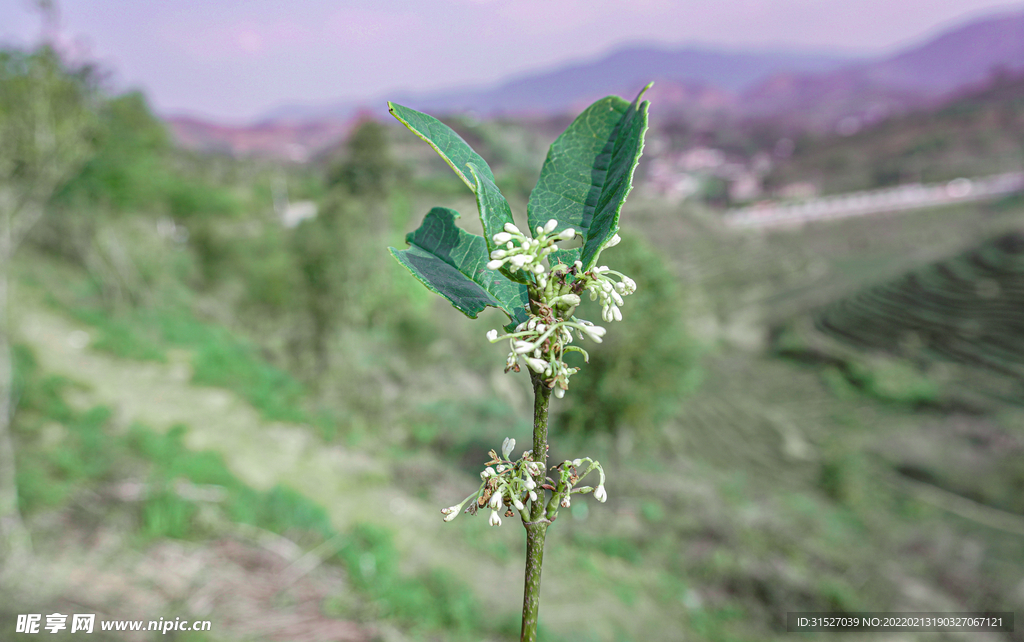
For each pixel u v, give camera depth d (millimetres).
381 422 14672
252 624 5660
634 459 16766
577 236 955
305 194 47406
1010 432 29656
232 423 11938
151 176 19438
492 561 9539
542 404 865
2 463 6879
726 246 75688
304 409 13844
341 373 15422
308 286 15422
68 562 5758
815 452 26188
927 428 31859
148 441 8867
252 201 45219
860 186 153625
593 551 11297
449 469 13219
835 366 45594
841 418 34281
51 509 6500
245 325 20609
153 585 5816
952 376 41000
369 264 15336
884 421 33469
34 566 5523
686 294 11734
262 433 11961
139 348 14188
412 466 12516
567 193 994
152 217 23219
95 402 10523
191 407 12062
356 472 11594
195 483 8000
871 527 18500
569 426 11672
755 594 10914
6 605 4953
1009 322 48062
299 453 11719
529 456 887
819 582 12047
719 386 37219
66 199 15344
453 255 1037
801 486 21625
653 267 10664
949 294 57062
